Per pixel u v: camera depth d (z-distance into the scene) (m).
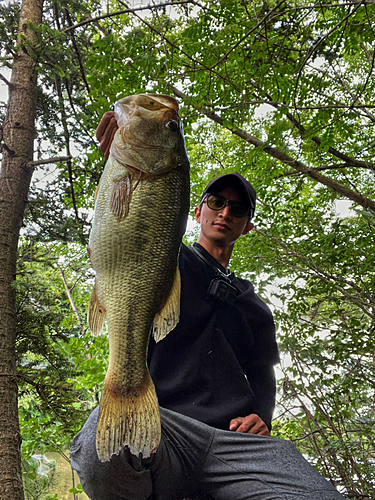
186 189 1.90
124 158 1.78
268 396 2.50
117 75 4.19
